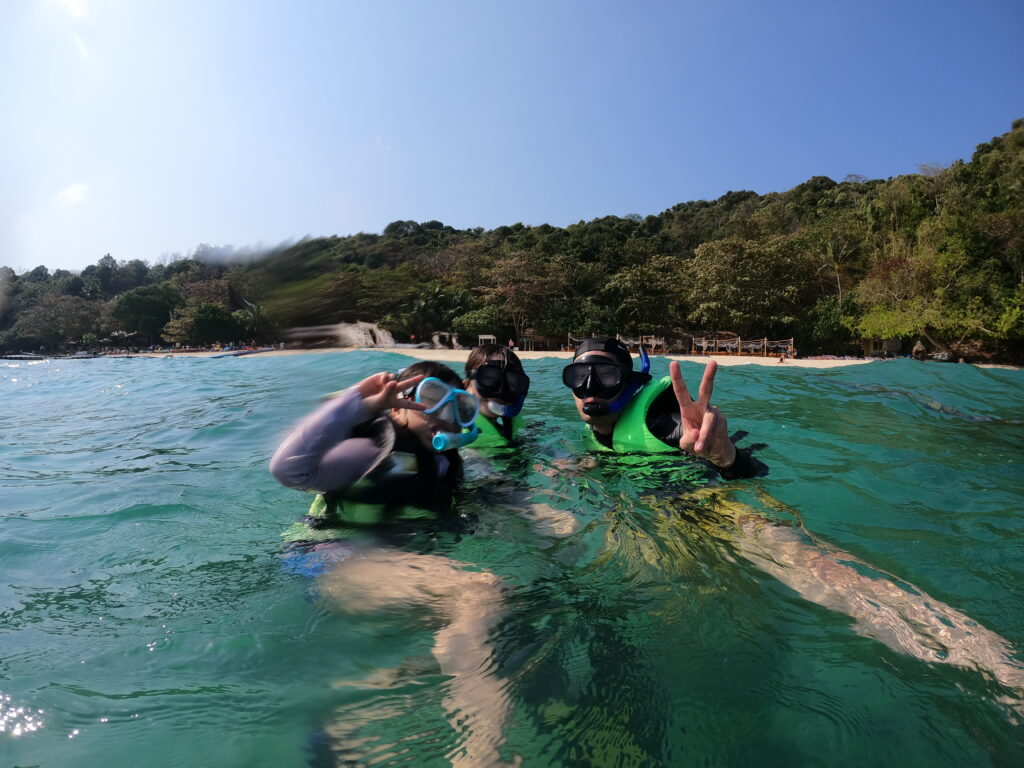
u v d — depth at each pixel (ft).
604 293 154.61
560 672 4.50
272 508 9.05
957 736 3.71
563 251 204.64
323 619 5.45
